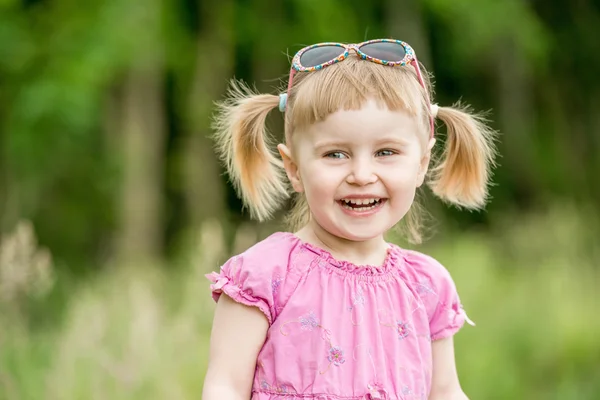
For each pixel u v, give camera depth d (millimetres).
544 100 19406
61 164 14383
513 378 7223
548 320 8312
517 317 8438
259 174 3324
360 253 2990
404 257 3094
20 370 5613
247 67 16844
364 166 2801
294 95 2961
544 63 18016
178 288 8633
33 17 13484
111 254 14414
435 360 3105
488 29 16031
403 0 15969
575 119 19469
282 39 15641
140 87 14422
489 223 17156
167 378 5754
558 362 7898
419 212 3691
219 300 2934
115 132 15070
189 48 15602
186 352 6363
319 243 2992
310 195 2871
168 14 14500
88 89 12914
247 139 3289
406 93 2869
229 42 15664
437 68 18609
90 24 13078
